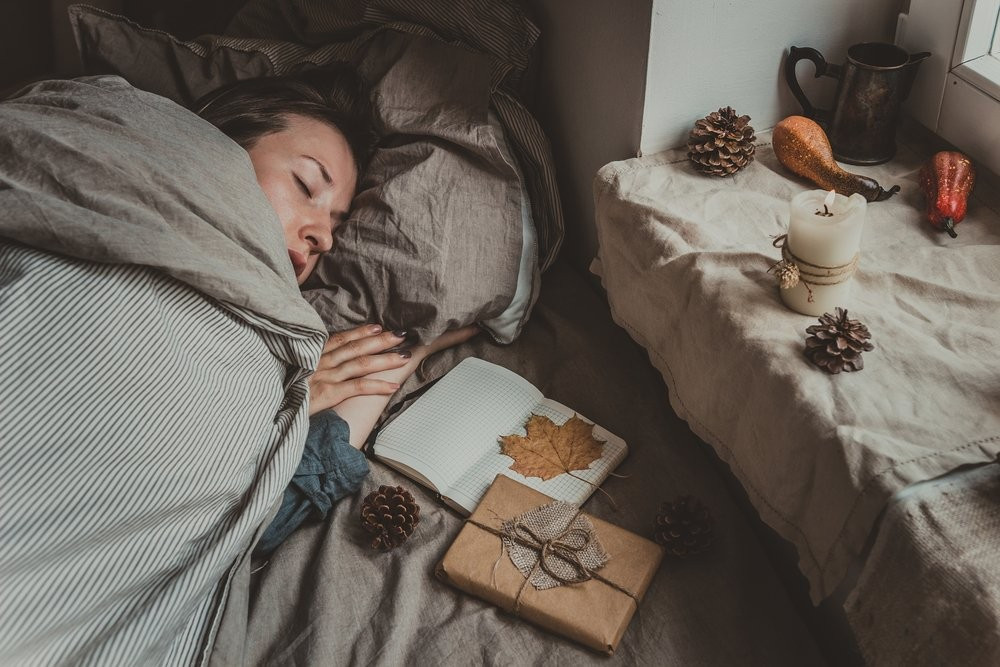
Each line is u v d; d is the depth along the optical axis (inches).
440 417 51.5
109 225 39.5
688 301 45.5
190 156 45.9
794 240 40.2
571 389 55.0
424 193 54.7
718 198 49.7
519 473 49.0
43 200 39.3
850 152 51.4
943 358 38.6
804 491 38.7
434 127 56.4
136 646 37.4
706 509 46.0
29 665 34.4
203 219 44.1
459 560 44.0
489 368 54.6
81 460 36.7
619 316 53.0
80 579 36.1
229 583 42.3
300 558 46.2
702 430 46.1
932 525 33.1
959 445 35.3
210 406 40.9
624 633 42.3
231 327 42.6
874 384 38.1
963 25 47.0
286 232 52.8
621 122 54.1
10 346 36.7
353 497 48.8
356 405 51.7
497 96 59.9
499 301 56.0
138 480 38.0
